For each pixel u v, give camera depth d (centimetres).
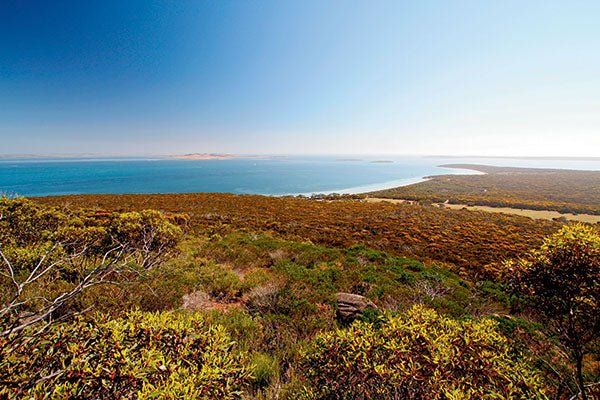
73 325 195
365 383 196
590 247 215
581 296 222
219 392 170
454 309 557
